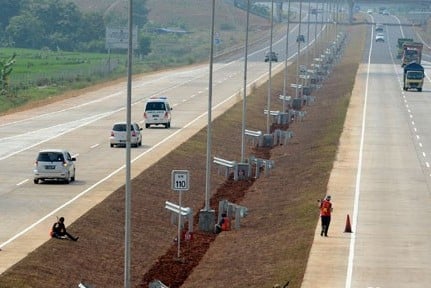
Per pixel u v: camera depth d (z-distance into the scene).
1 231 115.69
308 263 101.69
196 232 125.88
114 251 113.38
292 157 191.88
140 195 143.38
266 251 110.25
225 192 157.00
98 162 172.38
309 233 116.50
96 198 137.12
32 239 111.19
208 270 105.75
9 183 150.50
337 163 176.88
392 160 183.25
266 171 172.50
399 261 103.38
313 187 152.00
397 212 132.00
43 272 98.75
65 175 149.00
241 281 97.88
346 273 97.81
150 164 169.12
